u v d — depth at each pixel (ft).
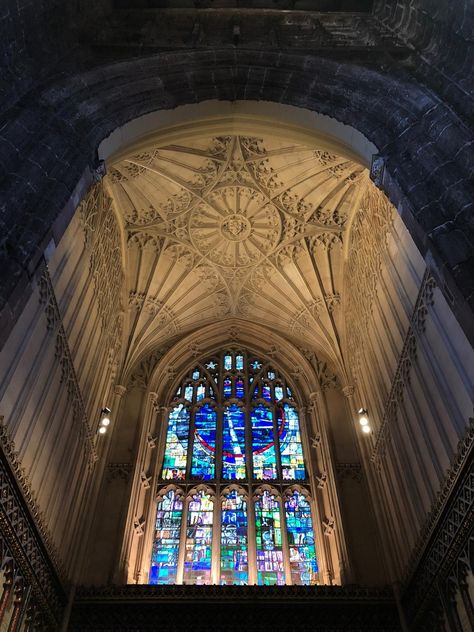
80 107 40.55
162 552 57.57
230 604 48.93
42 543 42.52
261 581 55.01
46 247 31.73
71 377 51.29
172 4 51.26
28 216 31.40
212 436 69.82
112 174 64.49
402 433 51.26
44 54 42.65
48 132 36.88
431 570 42.91
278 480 64.34
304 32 50.31
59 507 48.47
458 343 39.34
